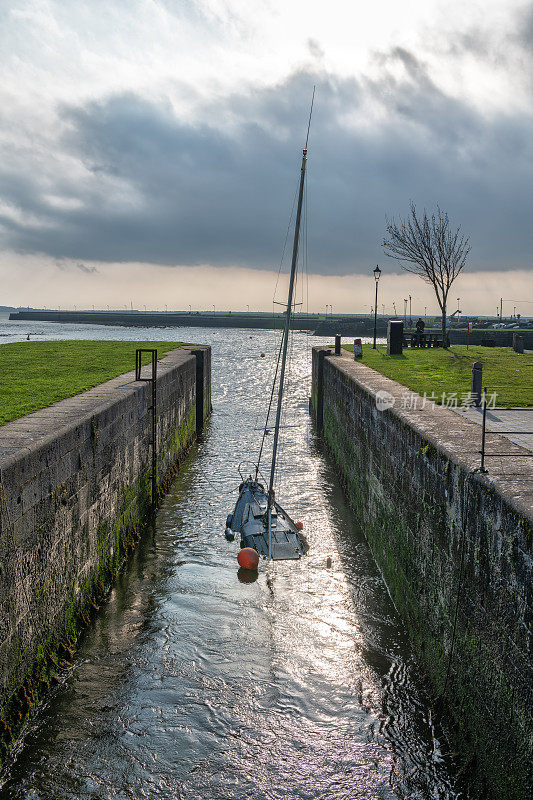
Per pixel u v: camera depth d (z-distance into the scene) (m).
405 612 14.08
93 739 10.30
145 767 9.75
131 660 12.53
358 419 22.08
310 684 11.91
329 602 15.26
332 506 22.91
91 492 14.50
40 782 9.39
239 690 11.70
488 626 8.95
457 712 10.11
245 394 52.19
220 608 14.83
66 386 20.27
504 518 8.38
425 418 14.86
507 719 8.16
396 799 9.18
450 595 10.75
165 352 37.03
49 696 11.27
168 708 11.12
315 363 40.84
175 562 17.42
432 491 12.03
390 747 10.24
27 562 10.53
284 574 16.78
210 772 9.70
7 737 9.73
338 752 10.13
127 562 17.41
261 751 10.15
